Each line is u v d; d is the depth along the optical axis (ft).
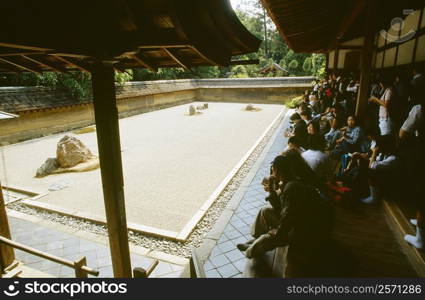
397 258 11.98
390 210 14.73
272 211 12.67
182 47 7.48
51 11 6.46
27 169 36.52
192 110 81.61
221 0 6.95
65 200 26.48
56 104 58.29
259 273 12.02
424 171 16.65
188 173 32.73
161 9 6.81
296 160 10.46
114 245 10.18
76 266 10.63
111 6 6.84
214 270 13.83
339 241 13.24
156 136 53.93
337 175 18.61
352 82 37.14
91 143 50.26
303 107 31.55
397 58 29.04
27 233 20.22
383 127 20.86
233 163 35.94
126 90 81.20
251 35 8.45
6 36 5.90
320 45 48.67
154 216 22.50
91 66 8.23
